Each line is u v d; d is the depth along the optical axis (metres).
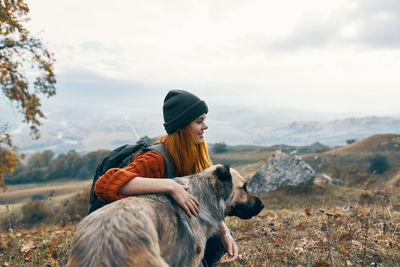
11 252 5.30
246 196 2.87
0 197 76.19
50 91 9.32
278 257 4.05
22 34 8.34
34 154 136.38
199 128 2.73
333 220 5.50
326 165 89.75
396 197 10.48
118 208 1.94
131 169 2.40
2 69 7.77
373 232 4.80
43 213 26.42
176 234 2.12
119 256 1.67
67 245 5.20
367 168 74.38
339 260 3.69
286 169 21.81
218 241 2.88
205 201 2.53
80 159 119.94
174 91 2.75
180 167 2.75
